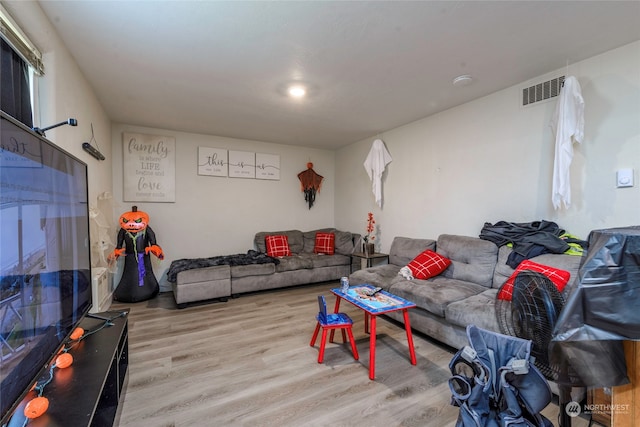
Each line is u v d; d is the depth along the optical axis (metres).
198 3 1.62
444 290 2.54
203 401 1.73
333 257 4.57
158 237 4.14
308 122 3.85
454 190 3.30
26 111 1.60
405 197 3.97
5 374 0.85
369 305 2.16
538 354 1.14
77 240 1.48
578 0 1.60
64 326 1.29
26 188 0.99
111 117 3.61
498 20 1.78
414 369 2.09
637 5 1.63
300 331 2.74
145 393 1.80
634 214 2.00
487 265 2.70
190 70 2.40
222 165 4.58
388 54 2.17
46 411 1.01
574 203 2.30
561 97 2.25
